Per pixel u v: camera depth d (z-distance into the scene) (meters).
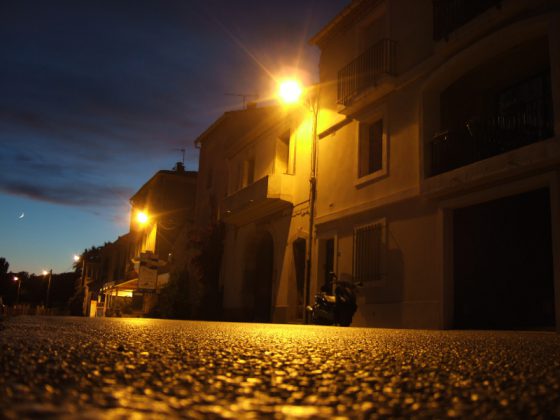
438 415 1.65
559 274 9.85
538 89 12.46
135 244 47.62
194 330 7.15
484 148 12.24
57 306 72.06
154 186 43.06
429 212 13.45
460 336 6.80
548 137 11.49
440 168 13.37
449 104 14.20
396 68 15.47
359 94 16.20
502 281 11.91
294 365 2.99
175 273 29.17
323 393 2.03
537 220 11.46
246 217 24.08
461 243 12.86
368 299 15.11
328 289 14.89
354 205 16.66
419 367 2.99
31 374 2.26
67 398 1.71
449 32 13.07
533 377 2.59
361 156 16.84
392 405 1.80
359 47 17.62
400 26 15.56
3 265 69.94
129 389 1.97
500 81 13.36
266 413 1.59
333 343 4.94
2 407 1.49
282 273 20.80
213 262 27.34
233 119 29.09
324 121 19.11
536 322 11.06
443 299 12.52
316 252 18.42
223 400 1.81
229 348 4.08
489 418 1.62
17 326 7.15
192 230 30.48
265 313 23.33
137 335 5.47
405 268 13.98
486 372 2.79
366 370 2.81
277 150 22.77
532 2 11.09
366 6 17.33
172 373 2.49
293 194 20.75
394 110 15.33
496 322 11.84
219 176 30.19
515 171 10.91
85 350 3.51
